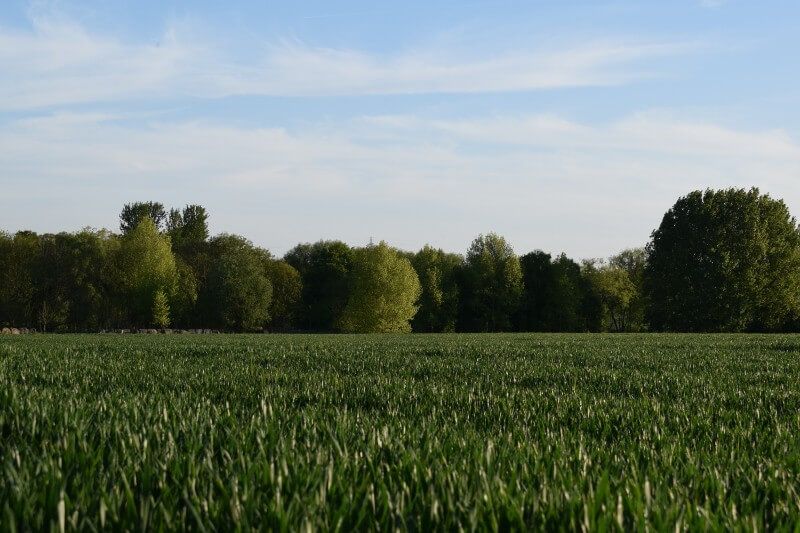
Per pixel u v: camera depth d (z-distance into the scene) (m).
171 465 4.31
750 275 68.69
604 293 106.00
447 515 3.40
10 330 67.06
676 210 75.94
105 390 10.65
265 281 86.94
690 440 6.93
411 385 12.12
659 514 3.39
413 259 107.62
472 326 102.94
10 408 6.59
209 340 40.38
